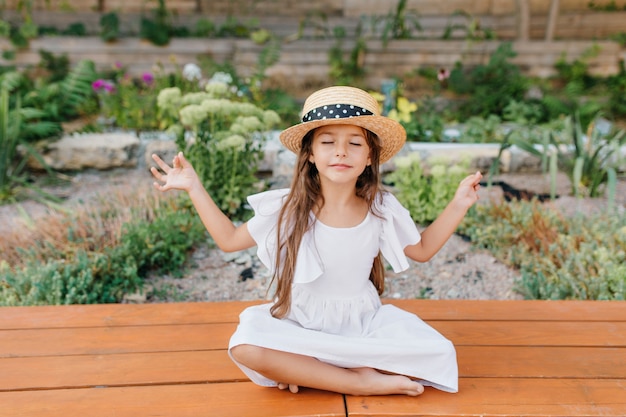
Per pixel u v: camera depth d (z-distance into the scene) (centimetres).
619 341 208
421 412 168
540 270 307
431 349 172
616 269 287
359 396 175
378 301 196
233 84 587
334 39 828
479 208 379
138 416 166
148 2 910
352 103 168
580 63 757
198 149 372
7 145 431
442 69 691
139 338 205
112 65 753
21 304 268
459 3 918
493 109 659
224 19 880
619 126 630
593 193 432
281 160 457
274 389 179
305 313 185
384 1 920
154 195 396
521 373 188
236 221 377
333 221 179
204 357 194
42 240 337
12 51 725
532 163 489
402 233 186
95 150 479
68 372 185
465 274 327
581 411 171
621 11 914
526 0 795
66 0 886
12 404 170
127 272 293
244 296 304
